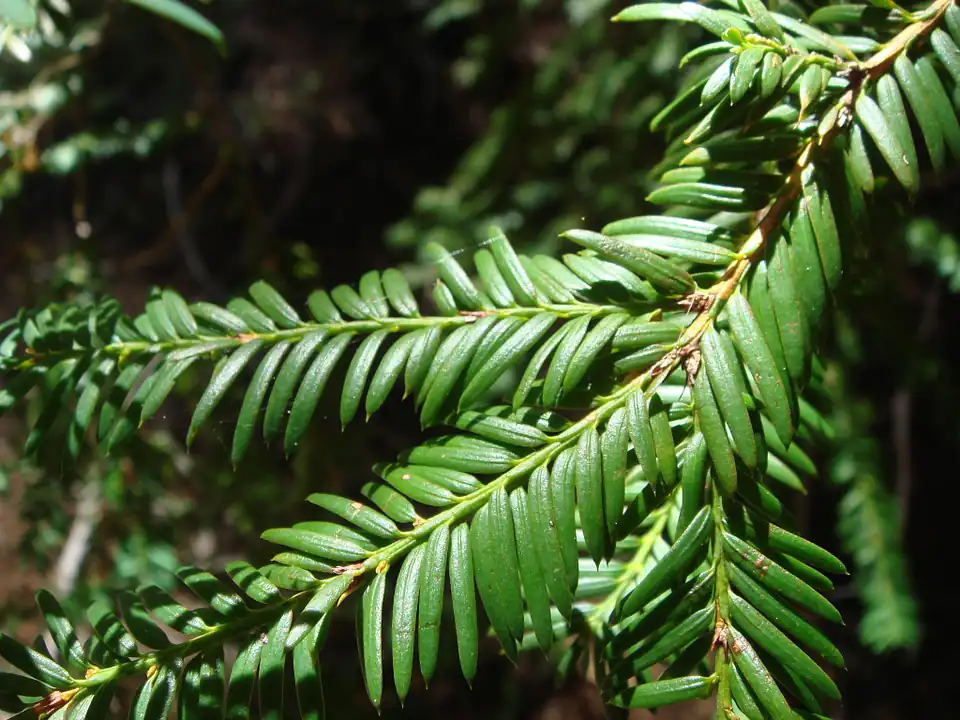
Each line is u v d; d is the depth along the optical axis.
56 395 0.19
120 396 0.19
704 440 0.17
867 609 0.35
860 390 0.43
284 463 0.36
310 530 0.18
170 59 0.46
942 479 0.47
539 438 0.18
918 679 0.48
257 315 0.20
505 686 0.49
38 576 0.36
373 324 0.19
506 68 0.51
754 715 0.17
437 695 0.49
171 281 0.52
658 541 0.20
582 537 0.20
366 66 0.59
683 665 0.18
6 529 0.37
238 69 0.55
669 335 0.18
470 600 0.17
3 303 0.42
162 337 0.20
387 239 0.51
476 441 0.18
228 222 0.51
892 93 0.18
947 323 0.39
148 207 0.51
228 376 0.19
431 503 0.17
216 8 0.53
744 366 0.18
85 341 0.20
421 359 0.19
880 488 0.35
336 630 0.43
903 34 0.18
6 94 0.32
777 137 0.18
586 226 0.39
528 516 0.17
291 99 0.55
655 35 0.35
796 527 0.17
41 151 0.35
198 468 0.35
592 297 0.18
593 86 0.38
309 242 0.59
